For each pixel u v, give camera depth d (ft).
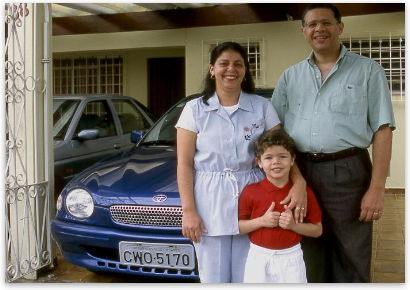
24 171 12.19
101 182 11.35
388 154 8.90
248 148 8.67
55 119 18.74
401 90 22.20
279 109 9.80
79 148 18.08
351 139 8.91
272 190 8.56
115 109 21.06
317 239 9.87
